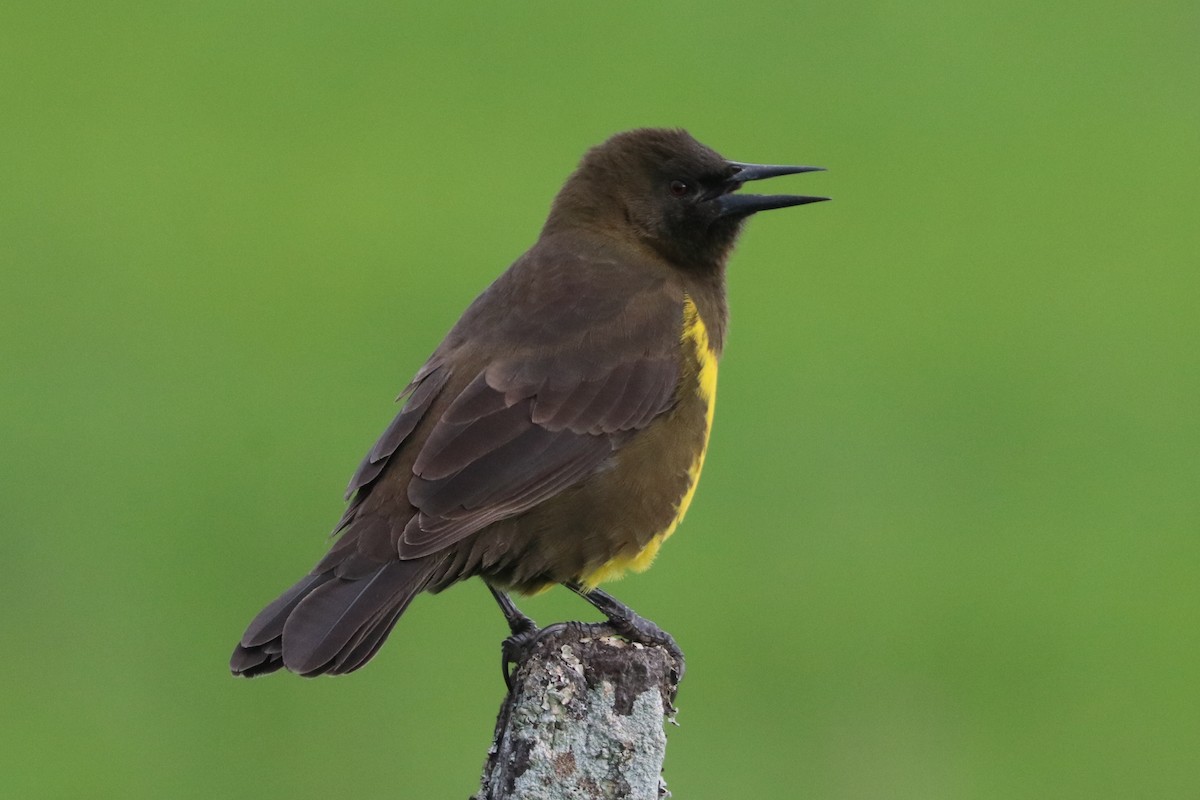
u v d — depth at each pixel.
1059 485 15.71
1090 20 26.22
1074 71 24.66
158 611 13.83
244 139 22.05
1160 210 21.05
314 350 17.52
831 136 22.70
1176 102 23.89
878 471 15.92
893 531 15.02
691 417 8.98
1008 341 18.14
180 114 23.03
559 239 9.53
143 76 23.81
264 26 25.64
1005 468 15.86
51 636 13.59
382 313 18.16
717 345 9.41
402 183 21.11
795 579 14.30
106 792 12.38
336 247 19.78
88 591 14.00
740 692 13.26
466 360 8.68
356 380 16.88
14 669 13.36
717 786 12.38
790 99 23.59
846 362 17.67
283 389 16.67
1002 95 24.03
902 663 13.66
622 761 7.00
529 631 8.59
